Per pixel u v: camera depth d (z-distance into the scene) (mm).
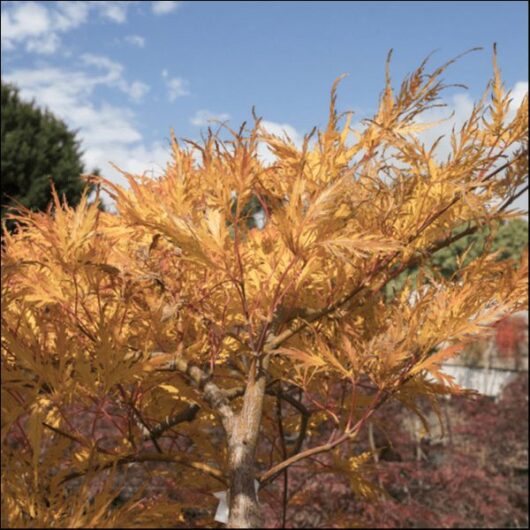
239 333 2365
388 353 1898
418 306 2035
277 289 1933
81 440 1886
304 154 1876
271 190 2242
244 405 1967
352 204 2086
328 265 2279
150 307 2059
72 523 1557
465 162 2014
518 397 10078
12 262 1775
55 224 1962
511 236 20625
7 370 1745
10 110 15078
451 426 9133
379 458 6379
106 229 2070
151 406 2416
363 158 2125
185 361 2045
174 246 2133
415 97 2088
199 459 2482
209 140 1921
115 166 2004
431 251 2240
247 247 2188
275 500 2908
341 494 5480
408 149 2029
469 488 7672
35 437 1653
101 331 1801
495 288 1994
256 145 1914
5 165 13562
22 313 1851
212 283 2154
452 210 2197
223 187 1899
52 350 1965
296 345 2227
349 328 2209
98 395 1770
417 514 6250
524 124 1984
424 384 2146
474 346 13156
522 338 13625
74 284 1967
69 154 14992
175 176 2164
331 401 2451
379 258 2154
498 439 9203
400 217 2119
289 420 2877
